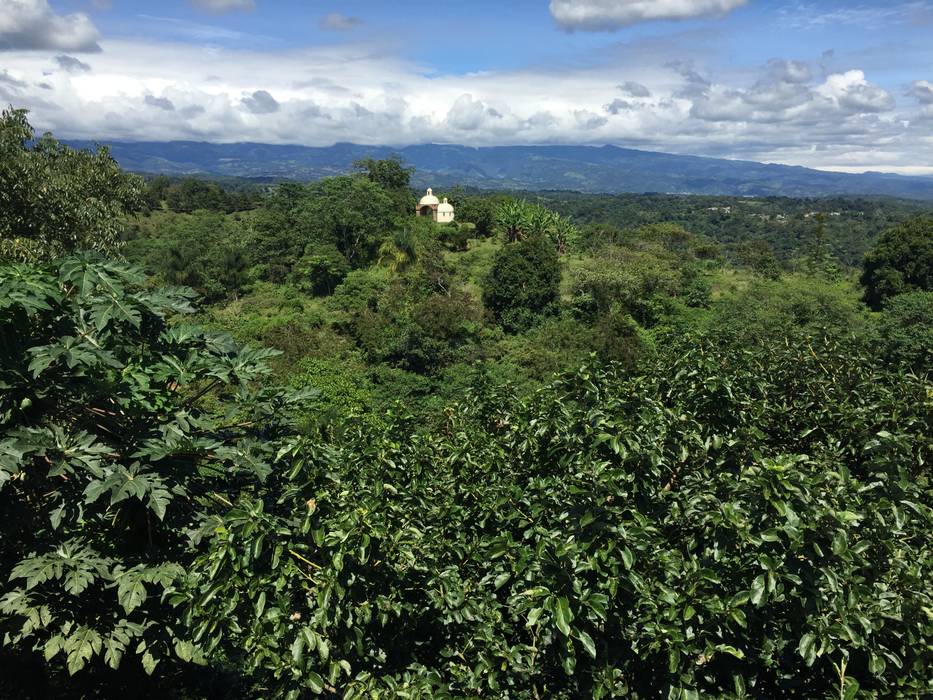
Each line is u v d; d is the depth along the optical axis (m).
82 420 4.85
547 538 3.91
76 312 4.70
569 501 4.20
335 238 59.44
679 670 3.69
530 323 43.59
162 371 4.86
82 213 14.15
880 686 3.79
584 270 46.47
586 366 5.44
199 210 100.19
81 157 15.65
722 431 5.27
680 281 48.47
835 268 70.56
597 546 3.81
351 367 35.84
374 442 5.70
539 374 35.66
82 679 5.57
